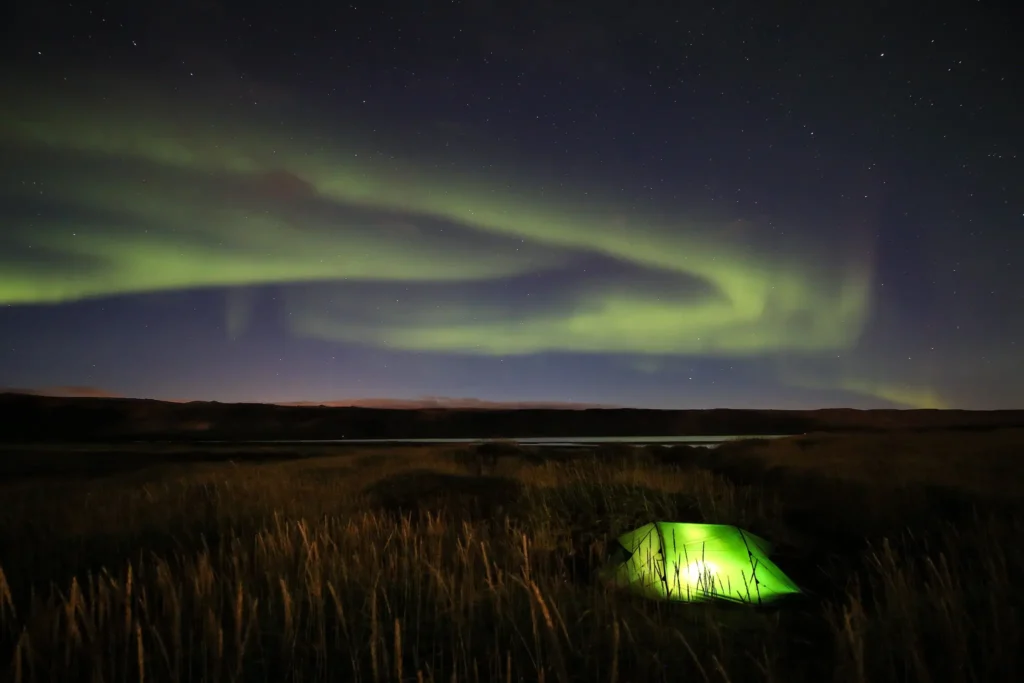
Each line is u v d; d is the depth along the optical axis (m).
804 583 6.37
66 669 3.88
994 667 3.87
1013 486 11.24
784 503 10.82
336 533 7.32
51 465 22.27
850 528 8.76
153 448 33.94
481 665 4.14
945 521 8.50
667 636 4.57
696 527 6.52
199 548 7.21
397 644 3.89
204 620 4.49
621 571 6.18
